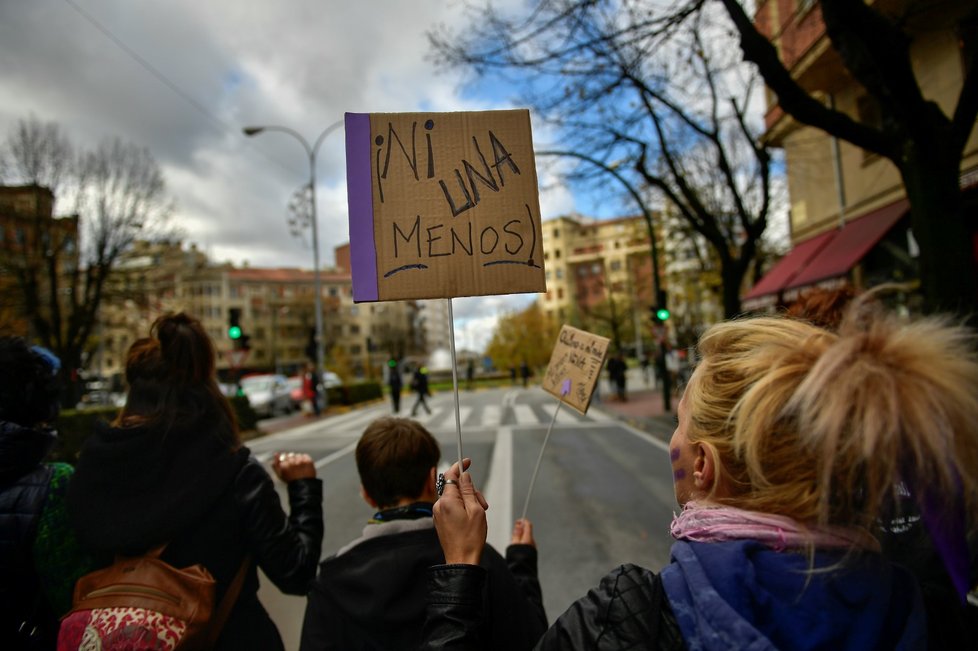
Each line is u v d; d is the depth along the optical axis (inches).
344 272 3769.7
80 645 50.6
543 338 1937.7
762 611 28.5
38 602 61.1
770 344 33.4
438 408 911.0
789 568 28.8
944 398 26.5
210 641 57.1
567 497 272.5
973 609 36.4
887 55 194.1
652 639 29.8
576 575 175.0
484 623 42.1
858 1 191.3
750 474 31.0
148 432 57.0
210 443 59.9
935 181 202.5
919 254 209.9
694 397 36.2
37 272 775.1
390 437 63.9
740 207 459.5
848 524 29.6
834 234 484.7
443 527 45.0
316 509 72.1
